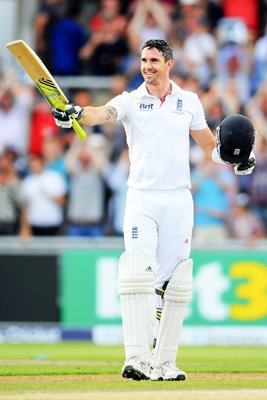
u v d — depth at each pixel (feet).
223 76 174.70
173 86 78.28
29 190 161.07
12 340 153.48
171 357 78.48
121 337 151.74
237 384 76.84
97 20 183.93
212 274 151.33
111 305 152.25
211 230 158.61
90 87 177.99
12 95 173.06
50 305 153.17
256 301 151.02
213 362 112.57
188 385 74.49
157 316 80.23
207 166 159.12
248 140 78.02
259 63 176.04
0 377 84.64
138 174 77.46
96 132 167.02
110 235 160.56
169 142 77.05
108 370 92.63
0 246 155.43
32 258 153.28
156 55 76.79
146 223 76.89
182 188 77.87
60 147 163.43
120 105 77.30
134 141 77.92
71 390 70.44
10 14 193.88
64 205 161.68
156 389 70.95
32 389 71.46
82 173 161.48
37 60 72.74
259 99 167.84
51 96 74.08
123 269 77.25
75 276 152.97
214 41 178.81
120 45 180.34
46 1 184.85
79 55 182.09
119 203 160.04
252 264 151.53
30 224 161.48
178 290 77.87
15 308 153.58
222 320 151.02
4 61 189.67
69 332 152.97
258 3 185.06
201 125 79.71
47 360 113.60
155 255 77.97
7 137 172.55
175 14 182.70
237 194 160.15
